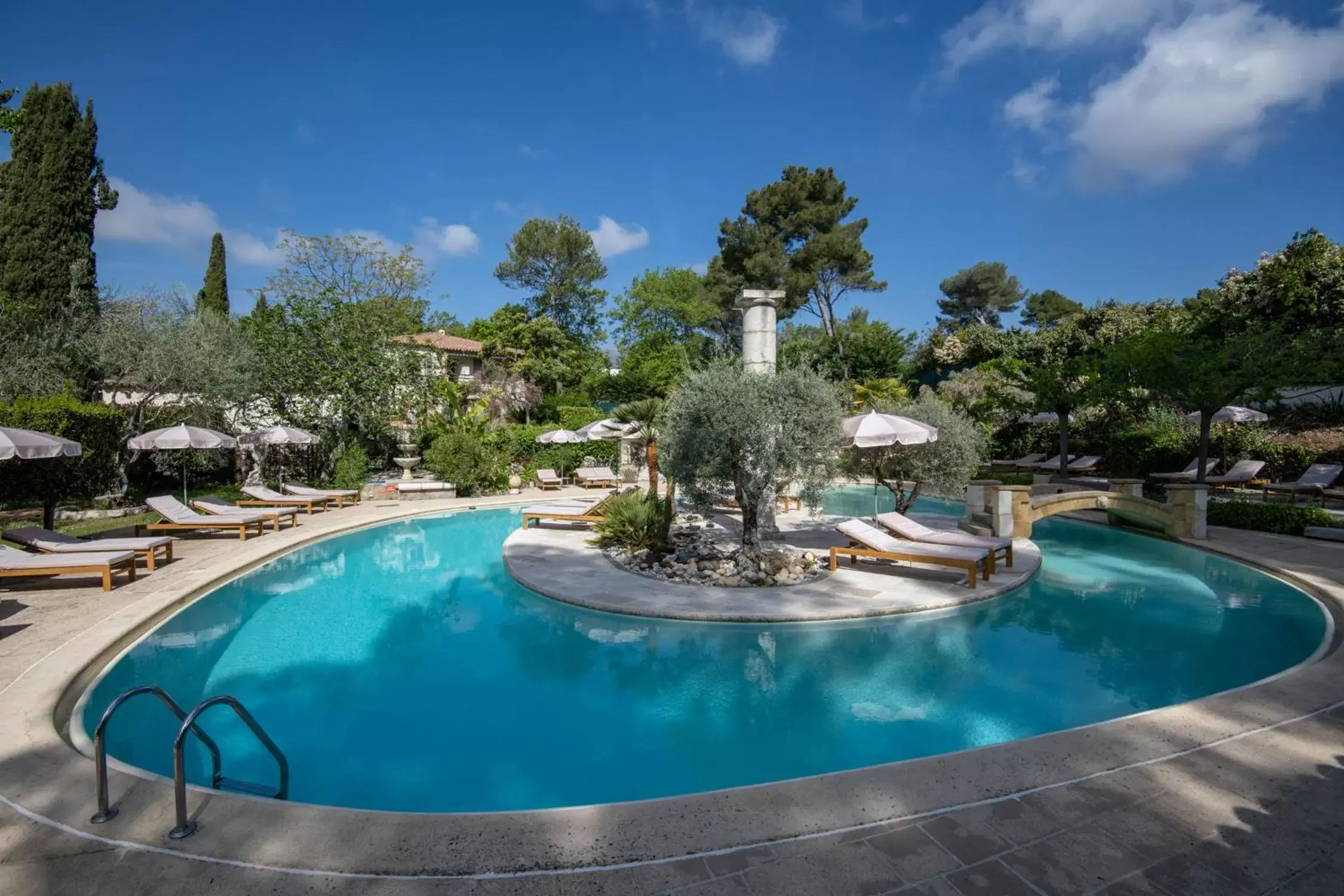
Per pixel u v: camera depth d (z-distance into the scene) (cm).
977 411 2630
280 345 2230
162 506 1334
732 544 1217
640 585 947
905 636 761
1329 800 357
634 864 303
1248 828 332
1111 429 2364
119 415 1736
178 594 869
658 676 657
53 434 1472
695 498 1077
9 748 429
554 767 488
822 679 644
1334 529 1185
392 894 284
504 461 2244
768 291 1255
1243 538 1235
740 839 321
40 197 2239
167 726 549
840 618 801
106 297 2181
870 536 995
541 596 935
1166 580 1000
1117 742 422
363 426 2364
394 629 812
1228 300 2262
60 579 955
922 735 533
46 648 649
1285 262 2120
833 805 350
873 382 2992
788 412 1007
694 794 362
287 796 424
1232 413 1780
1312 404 2097
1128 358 1611
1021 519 1267
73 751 426
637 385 3978
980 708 579
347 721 567
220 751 496
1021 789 367
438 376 2727
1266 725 446
